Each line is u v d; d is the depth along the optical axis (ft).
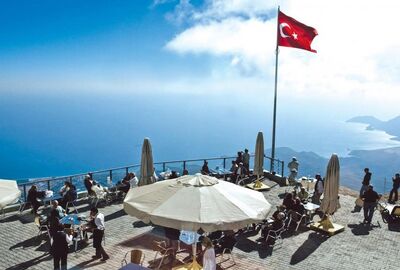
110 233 47.26
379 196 55.67
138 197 33.19
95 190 57.62
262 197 34.99
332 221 54.70
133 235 46.70
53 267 38.29
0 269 37.70
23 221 50.96
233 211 30.25
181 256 40.37
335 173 47.47
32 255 40.96
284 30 75.82
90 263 38.83
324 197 48.21
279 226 45.32
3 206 34.83
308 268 39.63
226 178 76.07
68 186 55.98
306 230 50.90
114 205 58.80
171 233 39.22
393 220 54.19
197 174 35.73
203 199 31.19
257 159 68.28
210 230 28.45
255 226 49.55
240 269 38.65
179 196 31.81
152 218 29.58
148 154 54.19
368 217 53.72
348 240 47.67
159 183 36.29
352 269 39.73
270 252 43.45
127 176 62.95
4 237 45.60
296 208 51.24
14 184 38.73
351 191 72.69
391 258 42.65
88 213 54.65
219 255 41.57
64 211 47.78
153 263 38.70
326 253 43.60
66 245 36.45
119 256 40.60
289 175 71.61
